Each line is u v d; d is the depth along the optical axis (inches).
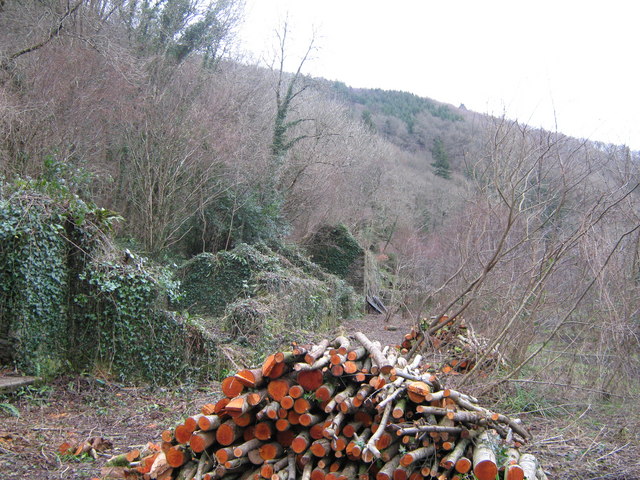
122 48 575.5
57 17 518.0
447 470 159.2
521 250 343.6
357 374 173.5
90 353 337.4
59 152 476.1
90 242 345.1
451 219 766.5
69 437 245.4
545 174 323.9
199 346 380.5
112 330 341.4
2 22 516.1
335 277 873.5
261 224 778.2
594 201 324.2
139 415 295.3
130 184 609.9
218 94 710.5
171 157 606.9
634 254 339.9
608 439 254.4
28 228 309.7
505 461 162.7
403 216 1432.1
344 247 1051.3
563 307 336.8
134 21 735.1
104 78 542.6
